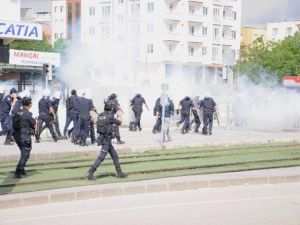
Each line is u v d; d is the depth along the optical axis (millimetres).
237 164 17828
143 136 27312
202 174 15469
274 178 14945
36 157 19062
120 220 10195
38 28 49312
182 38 90812
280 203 12000
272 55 67500
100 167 16797
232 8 98625
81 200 12320
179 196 12844
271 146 24328
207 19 94125
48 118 23406
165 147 22703
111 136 14430
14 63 47844
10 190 12617
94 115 22469
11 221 10070
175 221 10109
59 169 16422
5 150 20094
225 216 10570
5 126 22297
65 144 22672
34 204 11734
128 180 14164
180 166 16828
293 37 70062
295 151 22156
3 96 26078
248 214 10781
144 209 11250
